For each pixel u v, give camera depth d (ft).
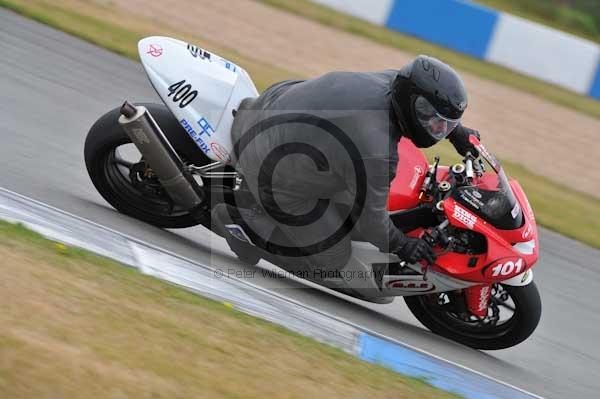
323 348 50.78
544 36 207.00
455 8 210.79
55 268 47.67
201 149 63.41
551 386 62.75
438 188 62.44
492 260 61.26
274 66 151.23
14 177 67.82
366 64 172.65
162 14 165.89
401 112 56.70
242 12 188.14
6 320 39.29
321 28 192.95
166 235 66.85
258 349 46.75
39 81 98.58
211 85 64.13
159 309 47.29
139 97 107.45
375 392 46.47
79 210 64.90
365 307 68.59
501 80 194.08
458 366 59.06
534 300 62.95
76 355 38.50
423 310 66.49
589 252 101.55
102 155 65.98
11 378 35.24
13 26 117.60
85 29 130.52
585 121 177.27
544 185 126.72
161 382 39.11
